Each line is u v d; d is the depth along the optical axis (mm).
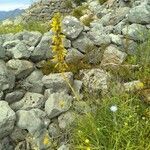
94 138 1135
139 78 1380
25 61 1407
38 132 1236
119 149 1082
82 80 1393
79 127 1188
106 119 1182
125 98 1263
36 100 1323
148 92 1304
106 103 1243
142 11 1609
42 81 1374
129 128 1133
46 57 1457
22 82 1378
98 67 1444
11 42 1486
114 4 2756
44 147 1217
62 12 4363
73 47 1494
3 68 1340
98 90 1340
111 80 1377
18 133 1245
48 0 4344
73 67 1440
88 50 1493
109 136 1128
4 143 1221
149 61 1437
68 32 1486
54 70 1420
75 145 1172
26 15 4324
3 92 1314
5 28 2537
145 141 1117
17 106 1312
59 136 1241
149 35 1514
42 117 1277
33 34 1521
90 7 3213
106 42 1525
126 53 1517
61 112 1282
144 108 1253
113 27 1669
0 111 1224
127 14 1736
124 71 1416
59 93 1316
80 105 1285
